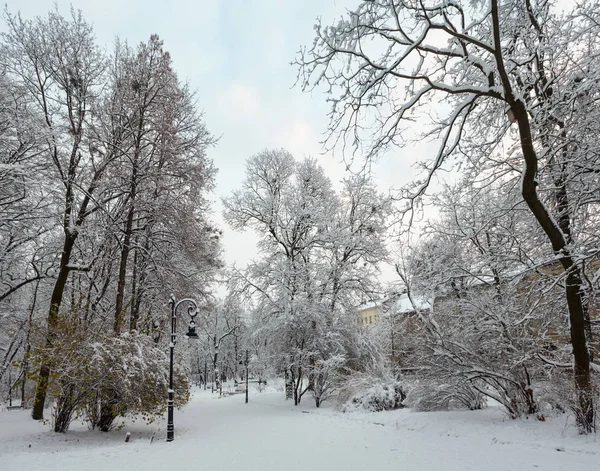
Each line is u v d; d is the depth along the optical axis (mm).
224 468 7867
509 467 7113
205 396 34438
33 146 14047
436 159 8898
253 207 24875
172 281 18719
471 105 8867
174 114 17422
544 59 9586
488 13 8172
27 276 18438
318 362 19172
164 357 13758
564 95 9211
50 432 12141
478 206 12922
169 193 17422
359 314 22859
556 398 10289
